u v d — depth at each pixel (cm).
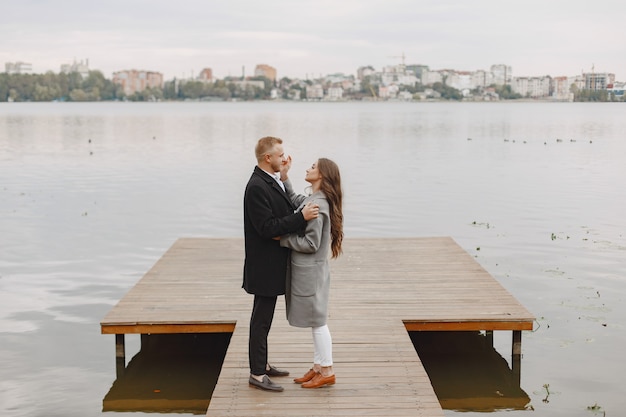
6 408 675
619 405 679
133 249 1299
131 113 10162
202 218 1597
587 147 3534
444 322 743
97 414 667
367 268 969
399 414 540
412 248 1098
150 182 2189
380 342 682
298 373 611
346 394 573
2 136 4438
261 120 7269
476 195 1930
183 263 997
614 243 1332
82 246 1322
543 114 9400
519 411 670
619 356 794
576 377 743
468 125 6031
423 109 13575
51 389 718
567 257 1227
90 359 796
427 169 2547
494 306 786
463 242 1349
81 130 5181
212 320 737
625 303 973
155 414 669
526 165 2683
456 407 681
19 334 867
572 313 934
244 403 558
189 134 4688
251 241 562
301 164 2709
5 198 1873
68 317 929
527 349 820
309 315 570
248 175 2358
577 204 1780
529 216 1619
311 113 10362
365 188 2055
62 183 2170
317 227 550
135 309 773
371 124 6284
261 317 575
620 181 2211
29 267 1173
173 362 796
